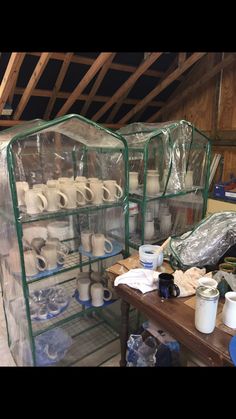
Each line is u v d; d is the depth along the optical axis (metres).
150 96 3.17
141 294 1.28
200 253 1.43
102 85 2.94
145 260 1.45
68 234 1.84
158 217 2.03
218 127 3.12
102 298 1.80
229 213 1.53
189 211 2.15
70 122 1.47
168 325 1.12
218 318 1.10
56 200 1.48
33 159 1.84
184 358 1.49
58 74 2.60
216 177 3.16
